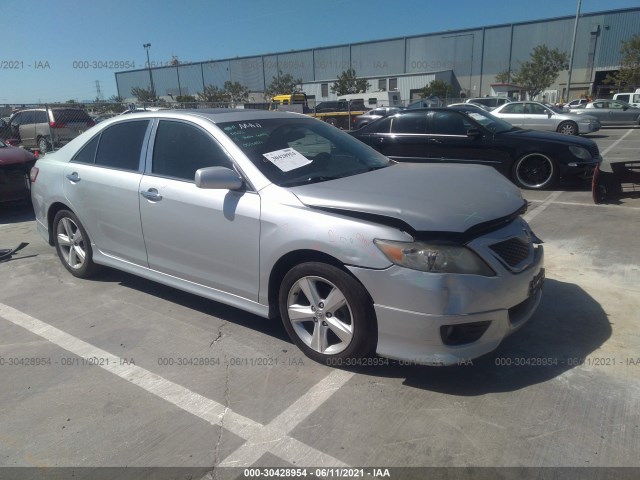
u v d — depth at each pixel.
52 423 2.66
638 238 5.45
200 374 3.08
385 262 2.66
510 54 54.03
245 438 2.51
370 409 2.69
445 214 2.71
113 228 4.12
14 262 5.32
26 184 7.45
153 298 4.27
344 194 2.96
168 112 3.91
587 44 50.00
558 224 6.13
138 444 2.49
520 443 2.40
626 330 3.44
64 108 15.98
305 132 3.95
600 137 18.34
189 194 3.47
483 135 8.45
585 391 2.79
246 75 66.44
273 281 3.20
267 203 3.10
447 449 2.38
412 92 48.97
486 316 2.68
